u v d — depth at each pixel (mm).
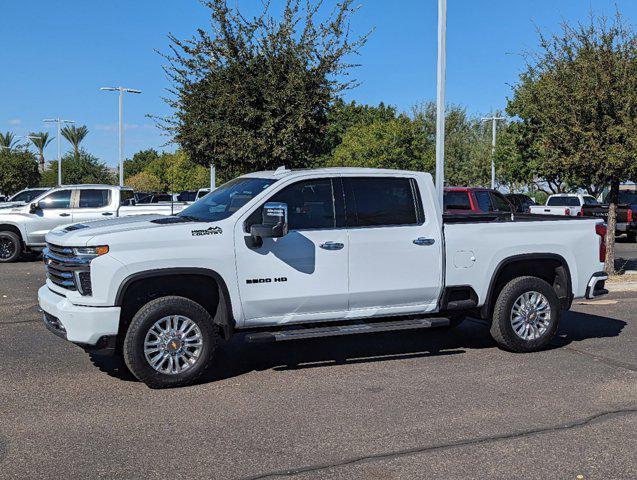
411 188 7133
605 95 12516
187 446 4801
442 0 11117
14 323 9117
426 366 7074
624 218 23688
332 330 6586
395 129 33344
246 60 12805
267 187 6613
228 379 6551
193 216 6910
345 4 12680
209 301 6594
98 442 4871
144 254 6043
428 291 7145
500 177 43250
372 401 5852
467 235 7293
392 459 4582
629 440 4961
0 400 5824
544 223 7707
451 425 5250
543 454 4688
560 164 13602
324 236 6668
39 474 4312
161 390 6152
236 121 12852
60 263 6246
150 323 6082
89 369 6840
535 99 13594
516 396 6016
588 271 7973
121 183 34812
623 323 9508
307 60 12859
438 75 11203
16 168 49156
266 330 6754
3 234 16672
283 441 4902
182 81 12984
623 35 12797
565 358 7445
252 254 6406
